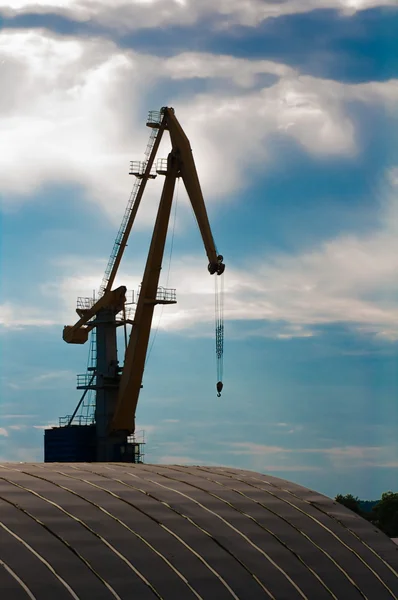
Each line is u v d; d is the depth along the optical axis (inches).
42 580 2527.1
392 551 3206.2
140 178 6692.9
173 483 3334.2
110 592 2568.9
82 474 3275.1
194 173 6422.2
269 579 2864.2
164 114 6624.0
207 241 6269.7
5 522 2746.1
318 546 3117.6
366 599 2957.7
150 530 2903.5
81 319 6855.3
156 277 6579.7
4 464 3371.1
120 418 6653.5
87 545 2726.4
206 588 2719.0
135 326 6589.6
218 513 3137.3
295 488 3513.8
